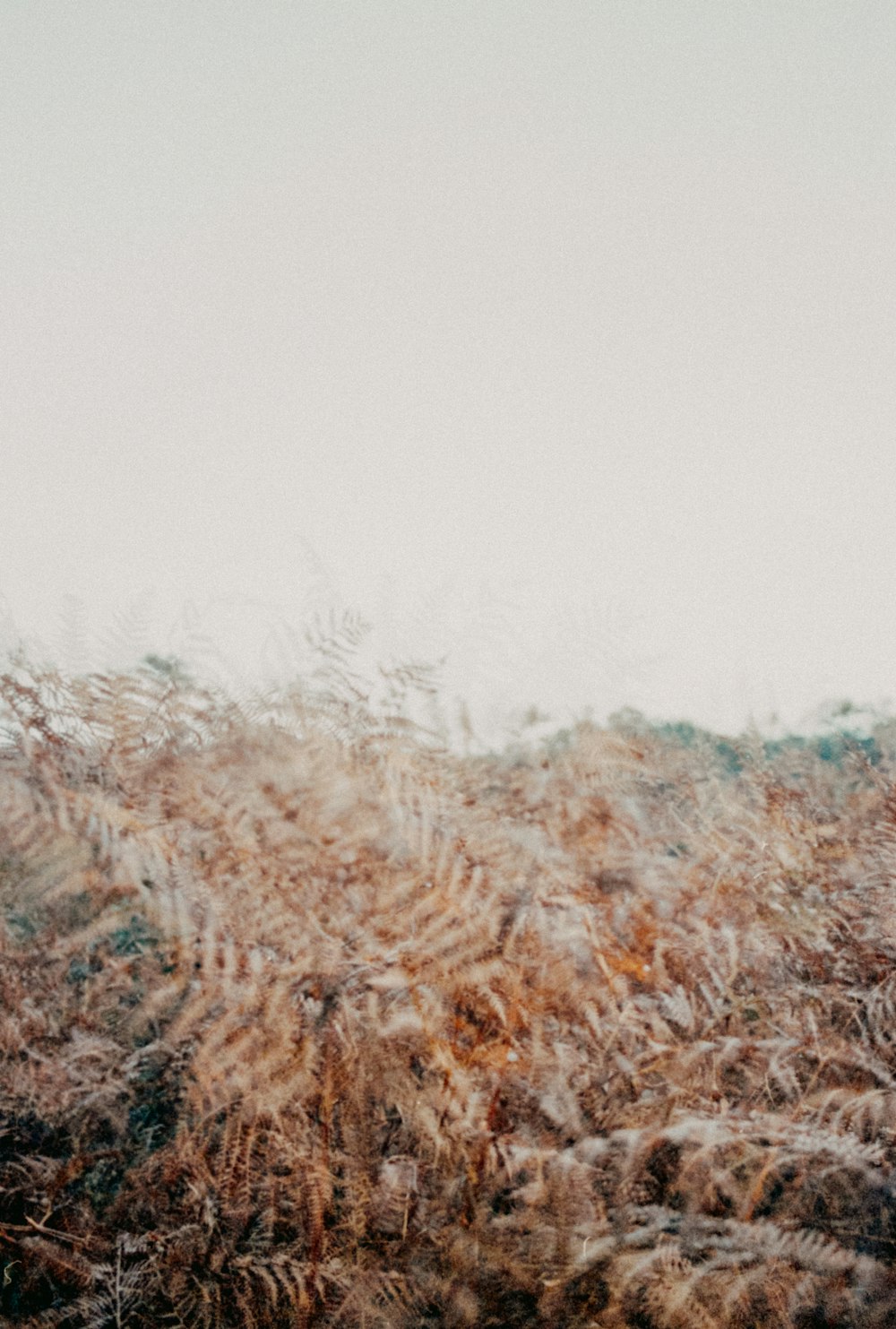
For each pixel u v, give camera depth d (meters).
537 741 2.18
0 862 1.61
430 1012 1.51
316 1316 1.38
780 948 1.80
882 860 1.95
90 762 1.68
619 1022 1.60
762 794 2.20
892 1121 1.55
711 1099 1.61
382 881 1.62
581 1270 1.40
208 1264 1.45
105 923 1.59
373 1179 1.49
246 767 1.66
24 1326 1.39
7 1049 1.59
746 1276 1.37
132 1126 1.68
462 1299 1.42
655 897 1.88
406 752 1.82
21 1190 1.55
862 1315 1.34
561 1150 1.52
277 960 1.50
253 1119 1.44
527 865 1.76
